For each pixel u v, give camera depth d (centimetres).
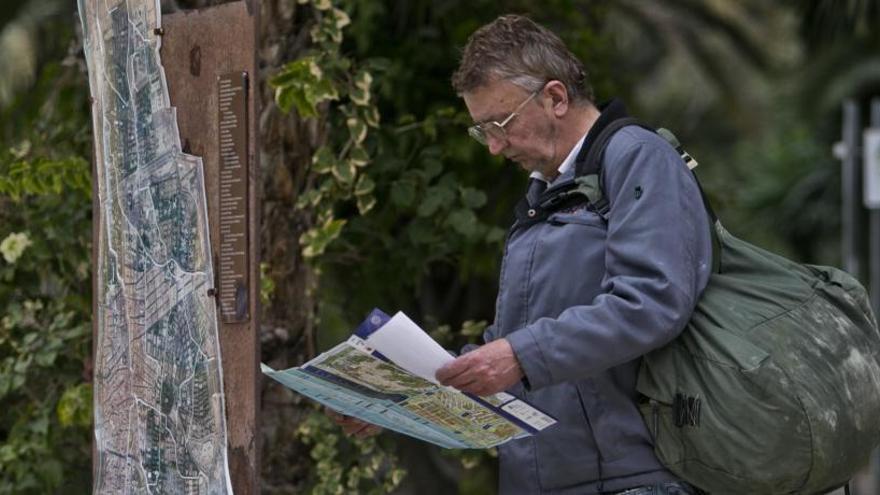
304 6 662
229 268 455
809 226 2105
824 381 416
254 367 446
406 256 734
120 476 498
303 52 663
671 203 427
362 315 769
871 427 426
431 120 717
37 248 696
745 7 1834
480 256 762
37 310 702
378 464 665
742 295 435
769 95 2214
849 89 2086
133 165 491
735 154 2305
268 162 656
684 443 427
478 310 952
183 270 464
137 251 490
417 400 438
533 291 452
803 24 1257
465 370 413
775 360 416
